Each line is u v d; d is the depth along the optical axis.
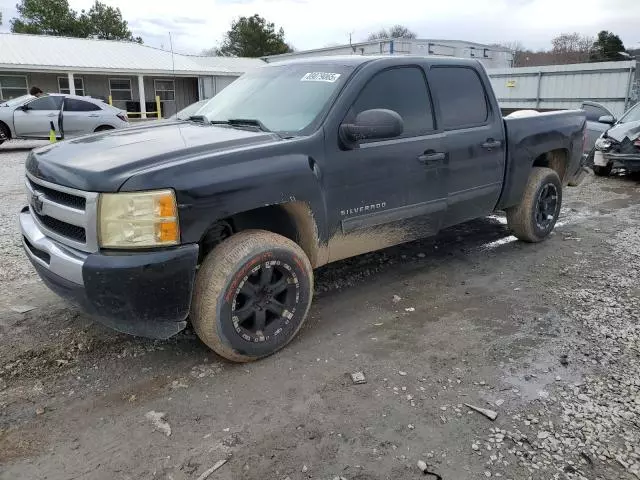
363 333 3.71
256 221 3.63
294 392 3.00
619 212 7.56
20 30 44.91
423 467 2.41
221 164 3.00
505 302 4.25
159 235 2.77
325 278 4.73
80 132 16.09
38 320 3.85
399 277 4.80
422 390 3.01
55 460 2.48
